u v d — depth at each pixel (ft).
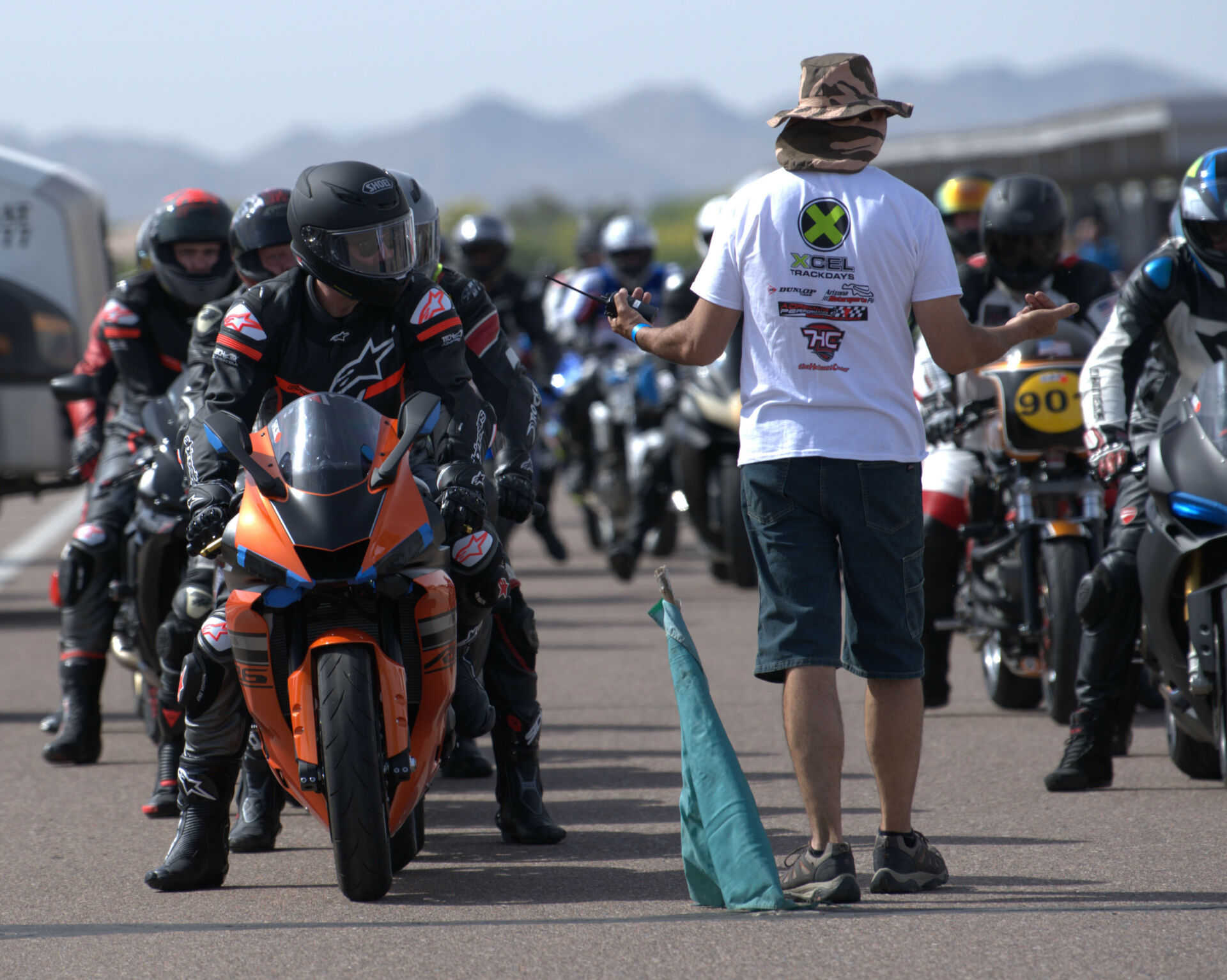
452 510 57.67
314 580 53.52
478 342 68.08
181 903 58.34
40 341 142.00
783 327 55.52
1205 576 71.72
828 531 55.83
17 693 108.58
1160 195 343.87
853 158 55.98
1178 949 49.70
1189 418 72.59
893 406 55.67
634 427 161.07
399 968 49.60
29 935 54.34
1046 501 88.07
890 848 57.26
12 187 143.84
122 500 85.46
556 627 131.95
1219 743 71.15
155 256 81.00
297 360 60.29
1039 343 88.84
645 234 176.96
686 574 168.96
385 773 55.01
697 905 56.13
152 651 77.25
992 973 47.73
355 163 59.11
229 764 60.39
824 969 48.32
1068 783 73.61
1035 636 87.76
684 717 56.59
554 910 56.13
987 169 367.66
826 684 55.47
